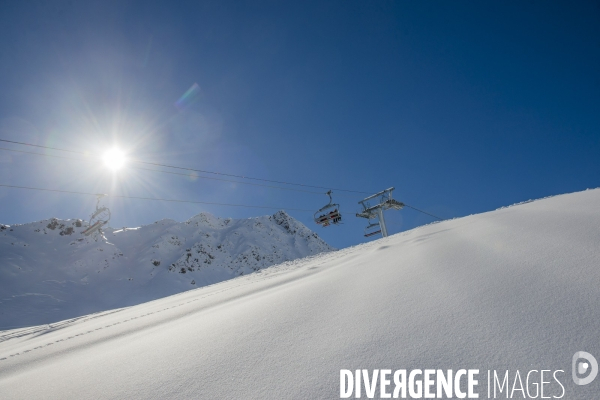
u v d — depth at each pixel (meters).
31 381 3.43
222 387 2.27
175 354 3.14
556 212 5.21
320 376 2.09
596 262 2.68
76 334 6.71
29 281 85.62
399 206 25.42
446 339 2.17
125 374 2.93
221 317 4.23
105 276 99.94
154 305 10.41
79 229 119.00
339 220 25.72
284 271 10.84
